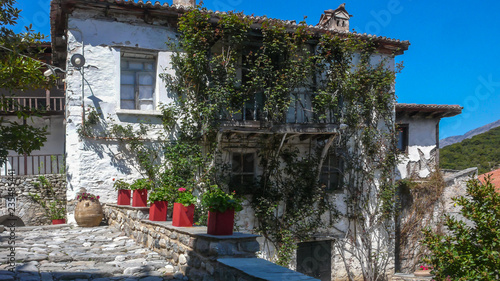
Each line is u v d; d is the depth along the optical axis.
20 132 9.00
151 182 9.20
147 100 11.38
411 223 14.52
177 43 11.48
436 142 16.48
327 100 11.80
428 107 15.46
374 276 13.10
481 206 7.94
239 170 11.86
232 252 4.77
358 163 13.08
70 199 10.36
